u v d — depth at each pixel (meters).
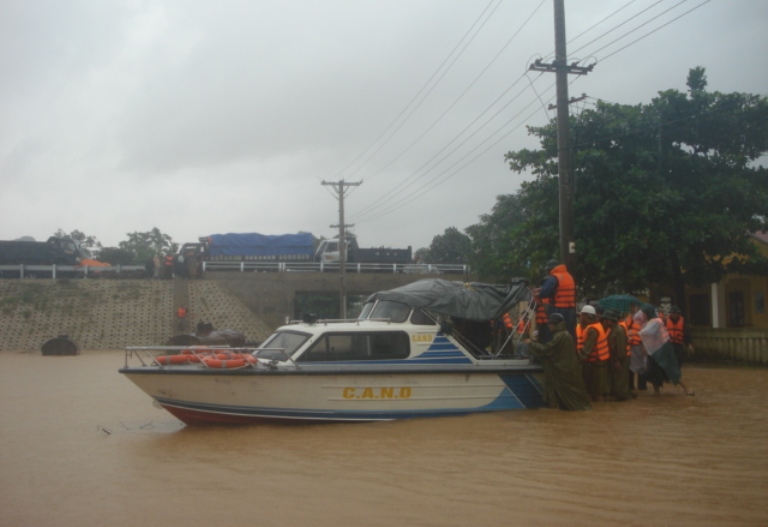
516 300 12.09
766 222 23.19
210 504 6.34
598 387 12.45
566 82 16.27
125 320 38.59
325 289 44.44
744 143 22.81
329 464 7.88
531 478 7.01
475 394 11.29
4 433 10.68
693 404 12.15
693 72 24.34
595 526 5.48
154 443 9.57
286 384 10.45
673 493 6.39
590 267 23.05
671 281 24.20
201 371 10.38
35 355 31.91
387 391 10.80
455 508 6.02
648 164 22.41
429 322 11.46
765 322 28.02
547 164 23.41
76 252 46.00
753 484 6.68
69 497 6.77
